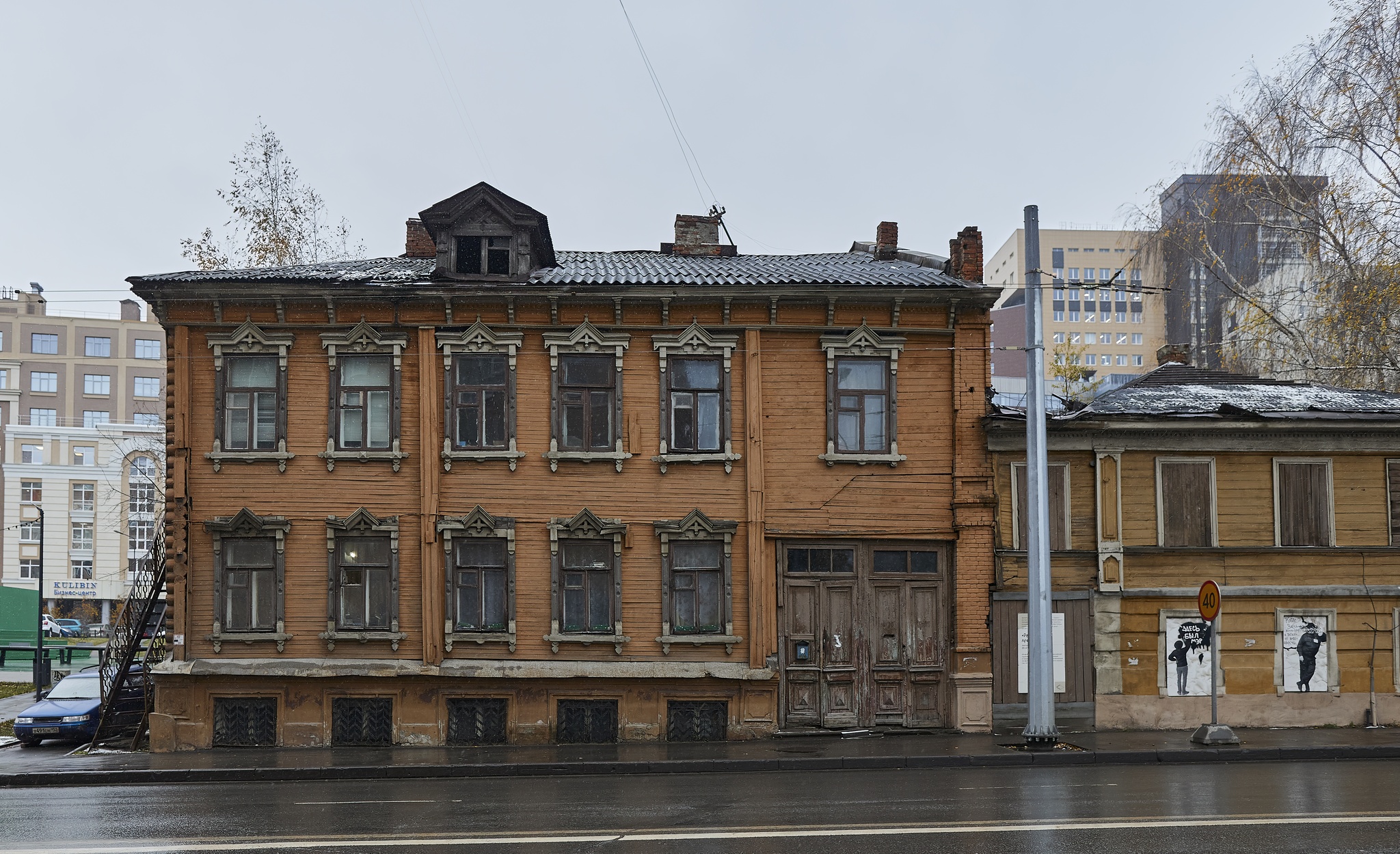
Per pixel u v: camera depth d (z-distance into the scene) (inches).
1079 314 4827.8
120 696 914.7
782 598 839.1
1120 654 853.8
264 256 1454.2
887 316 856.3
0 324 3777.1
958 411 848.3
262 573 839.1
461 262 876.0
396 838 441.7
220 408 842.2
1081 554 855.7
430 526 827.4
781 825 459.5
